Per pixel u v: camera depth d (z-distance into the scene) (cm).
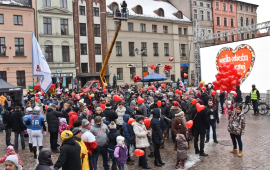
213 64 2742
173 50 4359
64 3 3362
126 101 1376
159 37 4206
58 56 3306
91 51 3553
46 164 437
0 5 2912
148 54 4084
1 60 2939
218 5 5141
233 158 800
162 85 2023
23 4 3116
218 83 1020
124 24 3841
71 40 3403
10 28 2984
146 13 4197
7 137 1016
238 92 1700
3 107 1547
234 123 820
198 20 4478
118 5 3953
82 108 1015
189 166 753
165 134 1084
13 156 430
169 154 877
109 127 711
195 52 3959
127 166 774
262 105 1580
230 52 2533
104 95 1580
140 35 4003
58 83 3131
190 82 4588
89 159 627
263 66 2231
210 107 983
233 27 5409
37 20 3159
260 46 2252
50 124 918
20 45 3052
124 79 3850
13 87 1747
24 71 3069
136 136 733
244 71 2397
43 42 3195
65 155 487
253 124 1282
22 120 977
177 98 1209
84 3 3516
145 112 1007
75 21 3438
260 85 2256
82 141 559
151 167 757
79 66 3466
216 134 1076
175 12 4572
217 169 717
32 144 906
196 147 866
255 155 816
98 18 3625
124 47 3847
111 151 693
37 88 2386
